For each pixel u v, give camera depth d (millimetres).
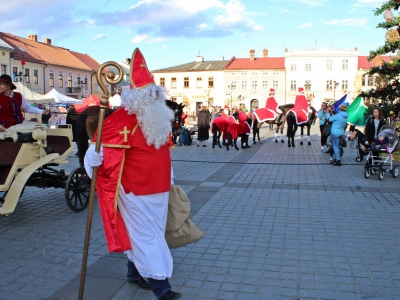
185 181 9695
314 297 3812
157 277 3461
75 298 3824
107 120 3572
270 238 5496
